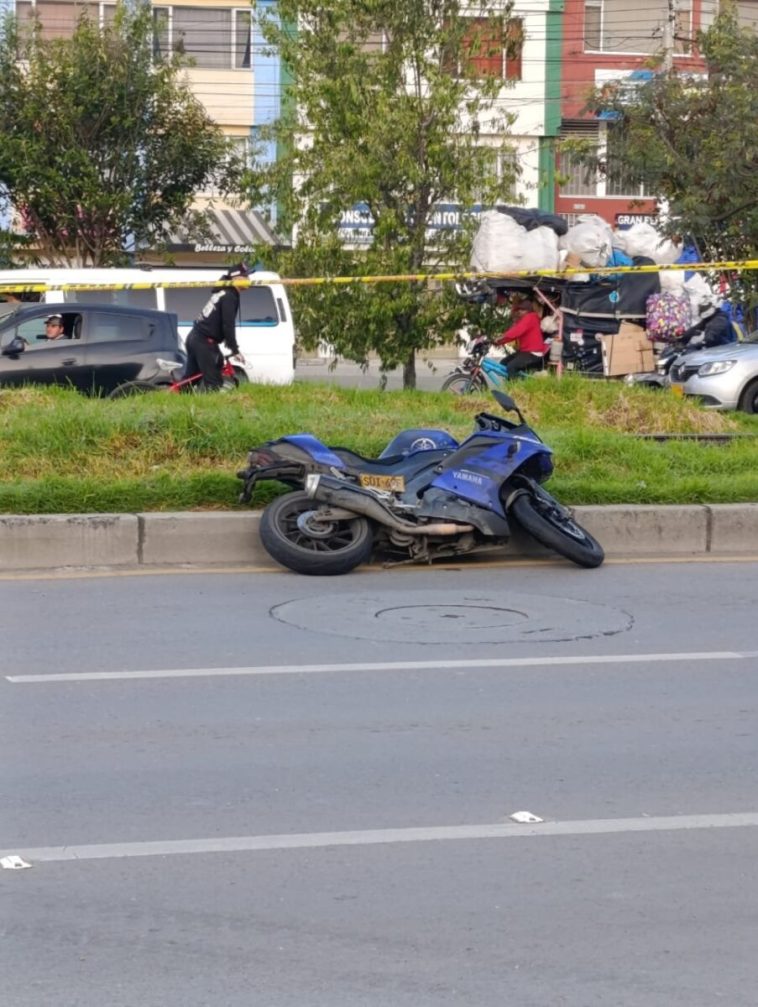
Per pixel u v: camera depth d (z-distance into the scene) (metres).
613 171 31.92
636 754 8.33
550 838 7.05
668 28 46.19
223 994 5.47
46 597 12.05
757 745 8.53
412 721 8.86
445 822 7.23
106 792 7.56
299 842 6.95
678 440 17.34
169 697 9.30
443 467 13.41
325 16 29.47
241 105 51.41
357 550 13.02
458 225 29.58
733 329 31.41
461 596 12.34
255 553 13.63
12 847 6.83
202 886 6.43
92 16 49.19
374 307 28.36
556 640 10.91
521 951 5.86
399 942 5.92
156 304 28.69
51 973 5.62
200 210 50.31
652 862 6.79
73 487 13.69
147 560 13.42
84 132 42.34
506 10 30.11
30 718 8.81
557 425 18.11
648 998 5.49
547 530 13.33
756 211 27.17
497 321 29.78
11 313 23.27
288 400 17.83
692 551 14.50
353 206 29.02
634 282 31.50
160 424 15.16
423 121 28.77
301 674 9.88
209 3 50.75
